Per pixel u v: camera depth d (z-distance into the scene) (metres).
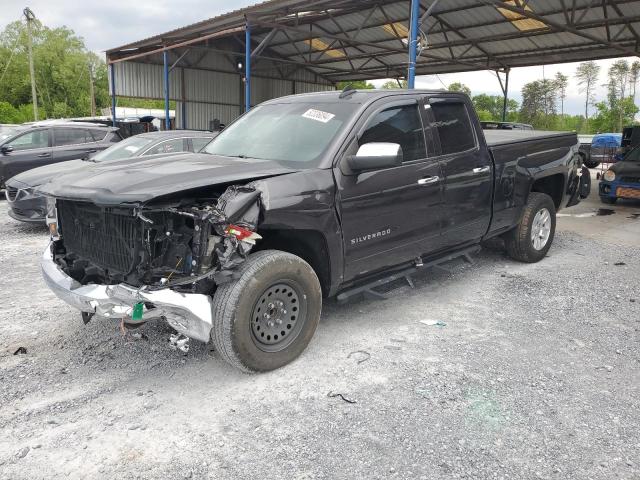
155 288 3.09
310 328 3.72
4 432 2.89
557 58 21.30
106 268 3.53
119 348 3.97
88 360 3.78
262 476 2.53
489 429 2.91
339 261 3.83
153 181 3.26
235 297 3.24
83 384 3.44
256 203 3.27
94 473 2.56
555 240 7.81
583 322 4.50
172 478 2.52
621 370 3.62
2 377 3.52
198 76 25.55
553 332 4.28
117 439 2.83
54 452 2.72
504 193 5.44
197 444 2.79
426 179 4.43
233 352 3.31
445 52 21.97
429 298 5.09
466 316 4.62
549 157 6.09
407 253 4.44
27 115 61.97
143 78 23.78
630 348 3.99
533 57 21.77
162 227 3.28
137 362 3.75
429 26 18.95
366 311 4.72
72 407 3.16
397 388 3.35
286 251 3.85
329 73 29.17
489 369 3.61
